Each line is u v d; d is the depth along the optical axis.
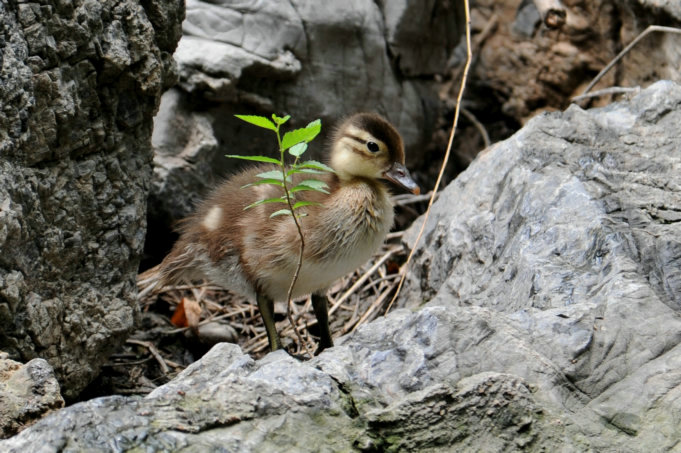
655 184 8.97
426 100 14.45
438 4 14.06
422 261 10.60
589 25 14.64
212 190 10.73
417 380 6.43
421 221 11.73
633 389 6.42
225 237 9.58
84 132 8.05
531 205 8.89
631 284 7.35
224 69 11.70
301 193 9.20
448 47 14.66
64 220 8.08
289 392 6.09
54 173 7.89
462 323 6.85
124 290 8.94
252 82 12.25
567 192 8.80
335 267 9.27
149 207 11.69
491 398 6.11
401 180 9.34
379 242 9.55
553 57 15.28
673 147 9.62
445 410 6.04
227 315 11.59
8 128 7.25
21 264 7.54
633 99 10.55
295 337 11.03
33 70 7.42
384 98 13.64
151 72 8.30
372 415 5.96
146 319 11.41
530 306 7.69
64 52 7.61
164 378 10.19
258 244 9.25
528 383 6.41
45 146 7.65
